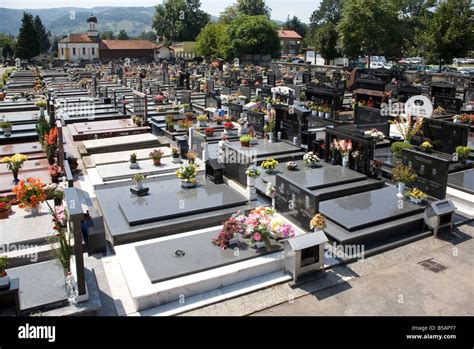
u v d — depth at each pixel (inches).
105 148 836.6
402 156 639.1
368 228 504.7
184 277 402.0
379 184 641.6
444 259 469.4
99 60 3976.4
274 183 627.5
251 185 568.7
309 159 710.5
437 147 793.6
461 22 1914.4
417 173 614.5
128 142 860.6
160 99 1316.4
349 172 677.3
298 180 638.5
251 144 835.4
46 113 1220.5
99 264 453.4
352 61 2709.2
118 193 600.1
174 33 4640.8
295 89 1391.5
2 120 1099.3
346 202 572.7
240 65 3127.5
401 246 499.5
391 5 2338.8
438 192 587.2
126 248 455.2
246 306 385.1
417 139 833.5
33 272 396.8
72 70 2866.6
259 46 3319.4
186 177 611.8
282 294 403.9
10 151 827.4
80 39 4286.4
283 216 545.3
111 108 1284.4
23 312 340.8
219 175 636.7
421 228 535.8
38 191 439.5
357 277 433.1
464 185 644.7
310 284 419.8
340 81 1647.4
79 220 345.1
